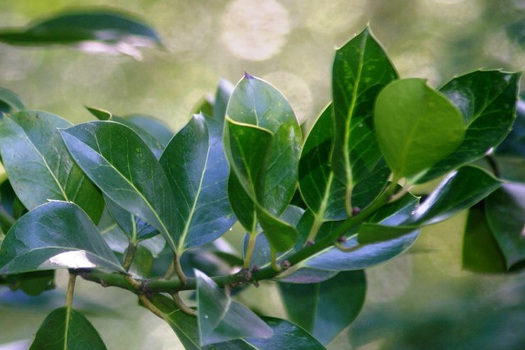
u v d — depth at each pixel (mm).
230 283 673
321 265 695
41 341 708
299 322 808
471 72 654
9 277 814
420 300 1946
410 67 2479
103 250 686
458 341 1516
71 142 688
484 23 2088
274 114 683
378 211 697
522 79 1798
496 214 798
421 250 854
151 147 767
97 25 865
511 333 1491
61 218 676
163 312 699
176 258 692
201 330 624
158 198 699
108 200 715
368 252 698
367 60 654
